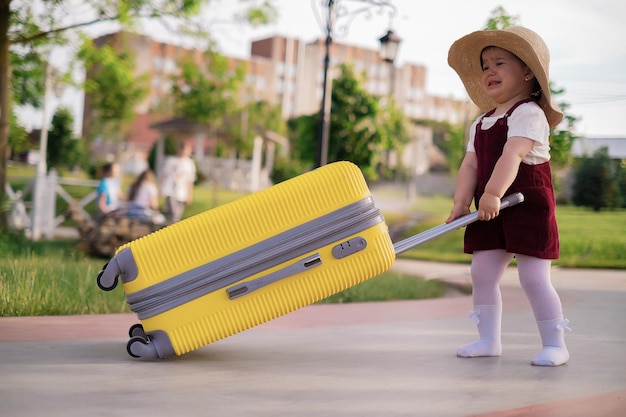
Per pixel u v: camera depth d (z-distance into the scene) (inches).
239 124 1627.7
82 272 239.6
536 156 133.4
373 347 146.8
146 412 87.7
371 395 100.8
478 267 137.6
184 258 121.1
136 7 514.3
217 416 87.2
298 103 2908.5
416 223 816.3
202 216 122.3
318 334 165.2
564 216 360.8
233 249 121.0
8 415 83.7
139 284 120.6
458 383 110.0
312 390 103.7
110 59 575.2
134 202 420.5
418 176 1443.2
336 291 122.3
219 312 120.7
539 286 131.1
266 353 136.6
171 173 449.4
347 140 1008.2
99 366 116.6
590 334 162.9
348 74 1012.5
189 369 117.2
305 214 122.0
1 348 131.6
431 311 227.0
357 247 122.1
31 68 552.7
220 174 1514.5
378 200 1307.8
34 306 186.5
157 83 2445.9
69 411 86.5
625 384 110.1
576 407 93.9
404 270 411.8
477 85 152.3
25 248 374.9
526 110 133.4
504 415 89.7
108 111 1224.8
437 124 2043.6
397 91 3009.4
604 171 353.7
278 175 1551.4
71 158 1403.8
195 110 1278.3
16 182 966.4
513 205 132.0
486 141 137.8
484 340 136.9
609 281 281.7
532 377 115.6
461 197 141.5
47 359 121.6
